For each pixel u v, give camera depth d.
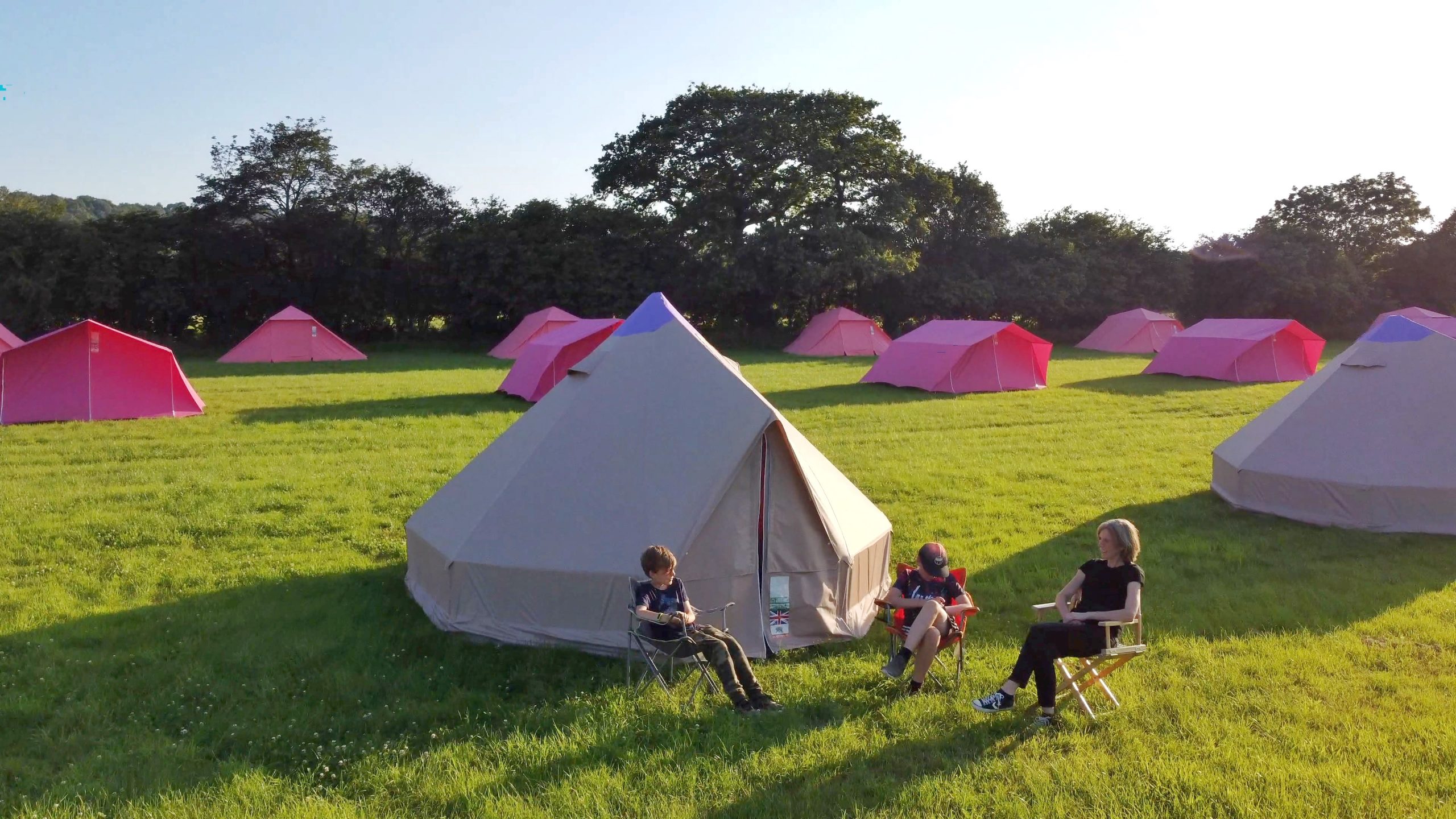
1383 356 11.29
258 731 5.62
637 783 4.95
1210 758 5.17
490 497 7.57
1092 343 44.50
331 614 7.66
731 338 46.38
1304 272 52.84
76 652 6.82
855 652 7.02
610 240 44.72
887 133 45.53
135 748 5.38
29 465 13.91
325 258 42.09
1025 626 7.53
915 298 47.69
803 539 7.25
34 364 18.14
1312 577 8.80
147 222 39.94
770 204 44.31
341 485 12.62
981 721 5.70
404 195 43.53
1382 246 60.12
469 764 5.18
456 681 6.38
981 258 50.22
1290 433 11.41
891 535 8.49
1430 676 6.38
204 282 40.72
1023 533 10.56
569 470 7.41
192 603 7.92
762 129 41.56
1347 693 6.07
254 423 18.05
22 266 36.81
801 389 25.53
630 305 43.56
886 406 21.91
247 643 6.99
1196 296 55.06
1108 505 11.91
